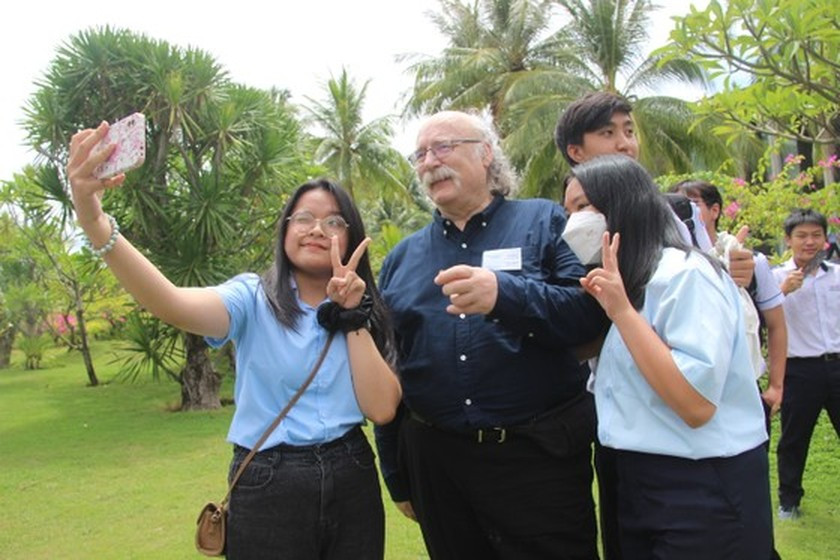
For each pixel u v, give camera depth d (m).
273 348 2.04
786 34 3.26
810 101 3.68
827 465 4.94
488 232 2.35
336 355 2.05
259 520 1.94
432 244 2.44
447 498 2.36
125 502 5.37
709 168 14.77
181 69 9.25
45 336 17.95
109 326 16.53
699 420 1.67
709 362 1.64
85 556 4.23
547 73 14.99
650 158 14.40
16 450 7.48
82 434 8.34
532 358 2.20
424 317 2.32
